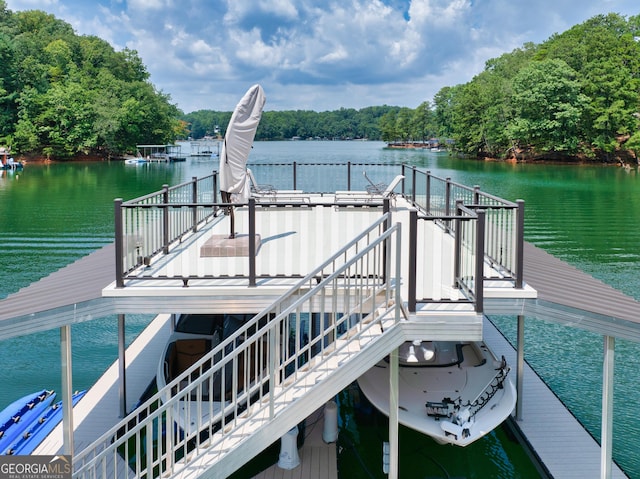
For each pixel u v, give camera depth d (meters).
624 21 67.50
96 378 9.14
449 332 4.74
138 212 6.07
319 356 4.90
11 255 17.27
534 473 6.11
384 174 16.70
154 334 9.80
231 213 7.07
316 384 4.56
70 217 24.64
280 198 11.12
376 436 7.07
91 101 66.31
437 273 6.12
